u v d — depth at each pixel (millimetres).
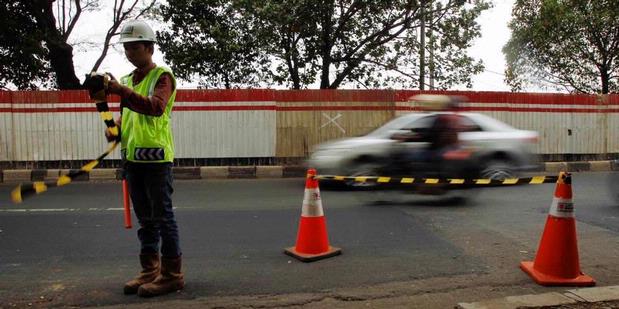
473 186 8414
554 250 4273
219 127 12930
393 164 8570
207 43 17281
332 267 4797
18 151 12547
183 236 5992
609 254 5188
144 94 3602
